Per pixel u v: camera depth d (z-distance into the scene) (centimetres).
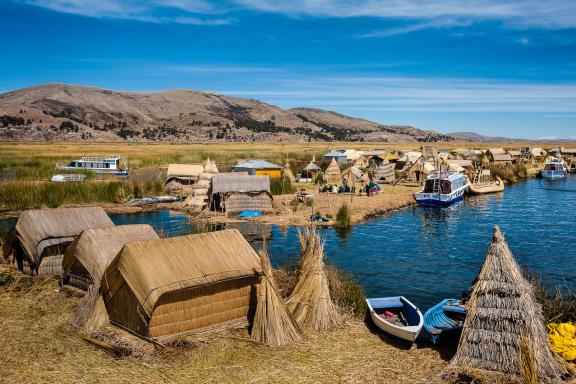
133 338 1141
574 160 9031
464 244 2641
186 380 978
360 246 2573
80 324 1229
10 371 1002
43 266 1620
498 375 995
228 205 3338
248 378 990
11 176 5597
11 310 1350
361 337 1203
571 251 2481
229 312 1238
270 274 1204
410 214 3688
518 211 3878
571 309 1327
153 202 3922
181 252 1222
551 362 994
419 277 2005
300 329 1209
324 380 990
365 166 7162
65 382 962
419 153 7394
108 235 1479
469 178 5959
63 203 3697
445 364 1062
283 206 3672
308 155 9319
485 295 1046
